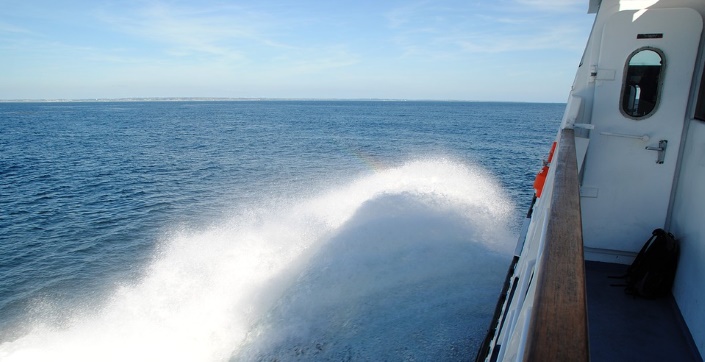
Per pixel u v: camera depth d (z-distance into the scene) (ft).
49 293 42.29
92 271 46.62
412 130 208.95
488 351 12.44
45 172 97.25
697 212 12.05
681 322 12.03
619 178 14.79
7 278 45.60
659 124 13.98
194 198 73.05
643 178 14.51
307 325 18.99
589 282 14.39
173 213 64.69
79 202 71.72
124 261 48.73
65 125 251.39
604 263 15.52
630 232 15.02
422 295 19.83
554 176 8.79
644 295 13.38
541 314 4.40
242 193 76.18
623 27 13.82
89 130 213.87
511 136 173.47
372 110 510.17
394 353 16.34
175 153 127.24
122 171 98.12
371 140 161.38
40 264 48.62
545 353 3.84
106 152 129.49
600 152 14.83
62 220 62.80
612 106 14.44
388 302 19.52
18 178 90.84
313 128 226.38
